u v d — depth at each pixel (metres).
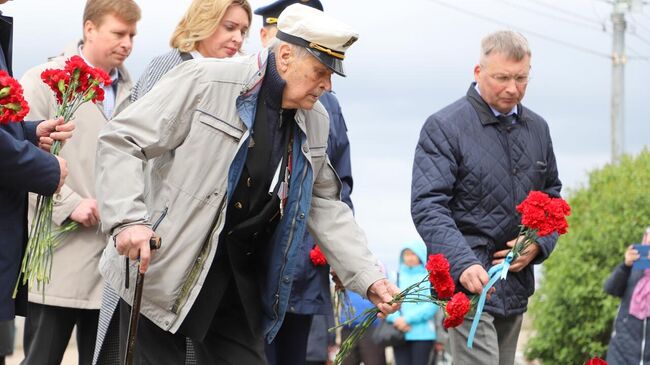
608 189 19.20
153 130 6.16
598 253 18.75
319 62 6.16
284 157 6.36
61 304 8.18
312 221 6.76
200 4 8.02
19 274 6.41
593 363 7.06
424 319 13.51
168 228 6.21
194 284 6.25
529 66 8.06
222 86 6.23
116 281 6.38
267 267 6.49
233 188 6.22
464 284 7.70
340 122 8.70
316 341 11.84
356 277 6.66
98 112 8.36
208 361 6.60
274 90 6.23
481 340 7.95
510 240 8.09
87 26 8.37
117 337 7.58
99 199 6.11
